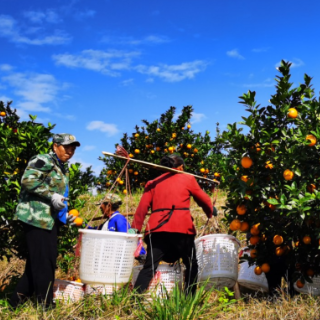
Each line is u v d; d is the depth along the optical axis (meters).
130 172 13.36
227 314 4.61
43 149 5.75
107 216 6.17
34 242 4.68
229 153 5.43
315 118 5.09
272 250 5.38
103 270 4.73
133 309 4.57
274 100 5.22
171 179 5.18
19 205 4.73
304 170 5.08
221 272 5.30
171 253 5.20
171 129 13.45
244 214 5.43
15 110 8.79
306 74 5.27
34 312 4.46
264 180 5.25
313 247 5.26
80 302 4.68
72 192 6.04
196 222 9.00
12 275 6.67
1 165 5.53
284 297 5.20
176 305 4.29
